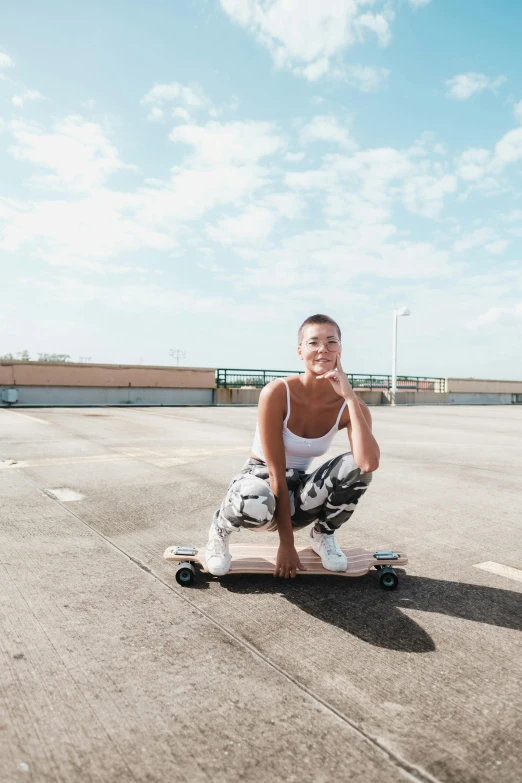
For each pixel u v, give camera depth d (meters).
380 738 1.51
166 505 4.27
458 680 1.83
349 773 1.37
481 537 3.56
